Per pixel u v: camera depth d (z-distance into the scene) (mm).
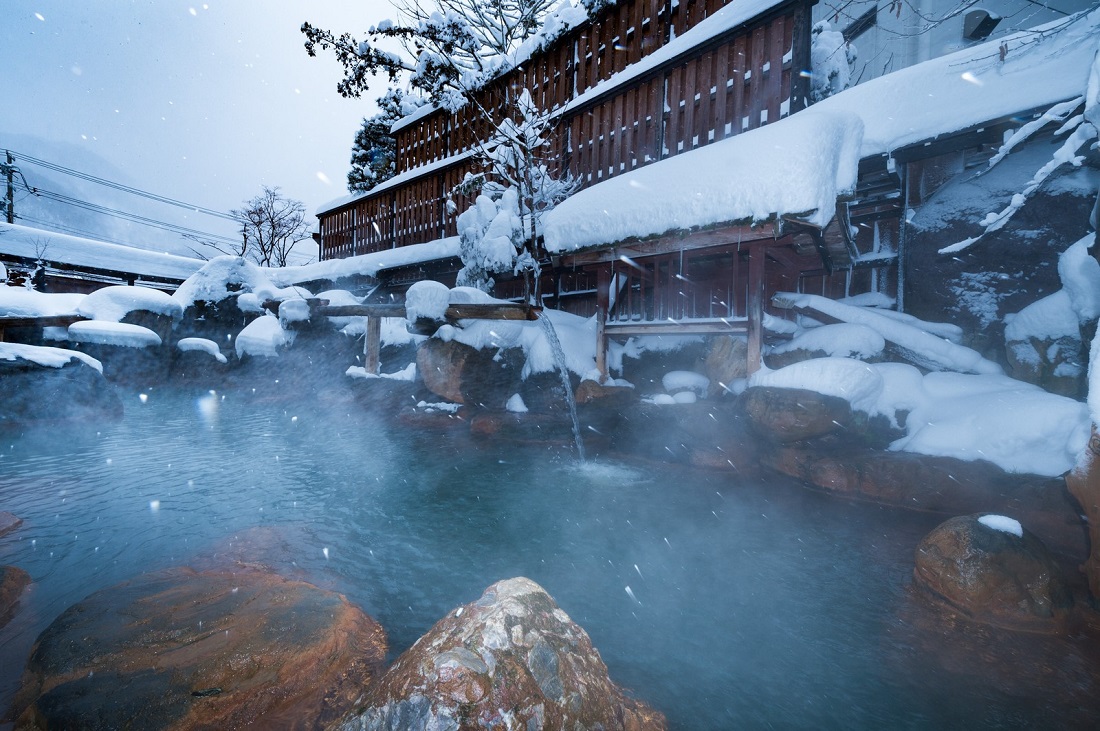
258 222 29281
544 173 8859
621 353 7535
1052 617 2398
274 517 3938
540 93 10156
